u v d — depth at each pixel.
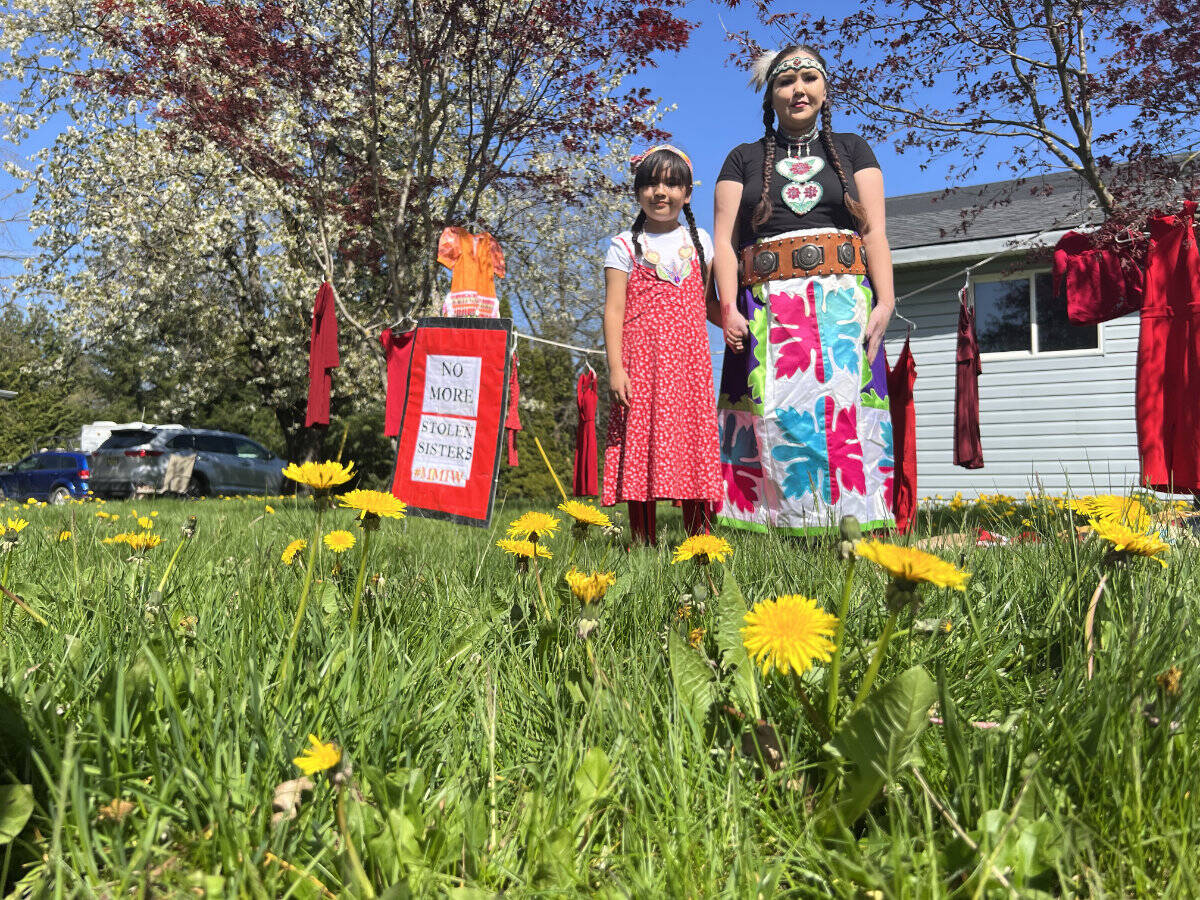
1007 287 13.01
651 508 3.90
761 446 3.52
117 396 32.47
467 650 1.42
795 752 1.04
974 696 1.26
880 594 1.64
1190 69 7.45
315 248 15.59
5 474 18.97
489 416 3.88
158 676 0.98
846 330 3.45
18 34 15.55
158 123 15.69
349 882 0.78
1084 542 1.81
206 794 0.87
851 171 3.55
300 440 23.95
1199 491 3.37
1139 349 3.58
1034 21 8.10
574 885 0.83
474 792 1.00
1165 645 1.22
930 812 0.89
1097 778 0.94
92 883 0.77
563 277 18.52
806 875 0.86
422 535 3.76
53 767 0.88
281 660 1.27
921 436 13.49
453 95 11.43
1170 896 0.78
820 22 8.54
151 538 2.23
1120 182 8.41
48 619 1.56
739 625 1.16
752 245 3.62
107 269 19.69
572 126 11.33
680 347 3.75
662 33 10.42
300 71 11.64
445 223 11.44
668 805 0.95
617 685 1.18
